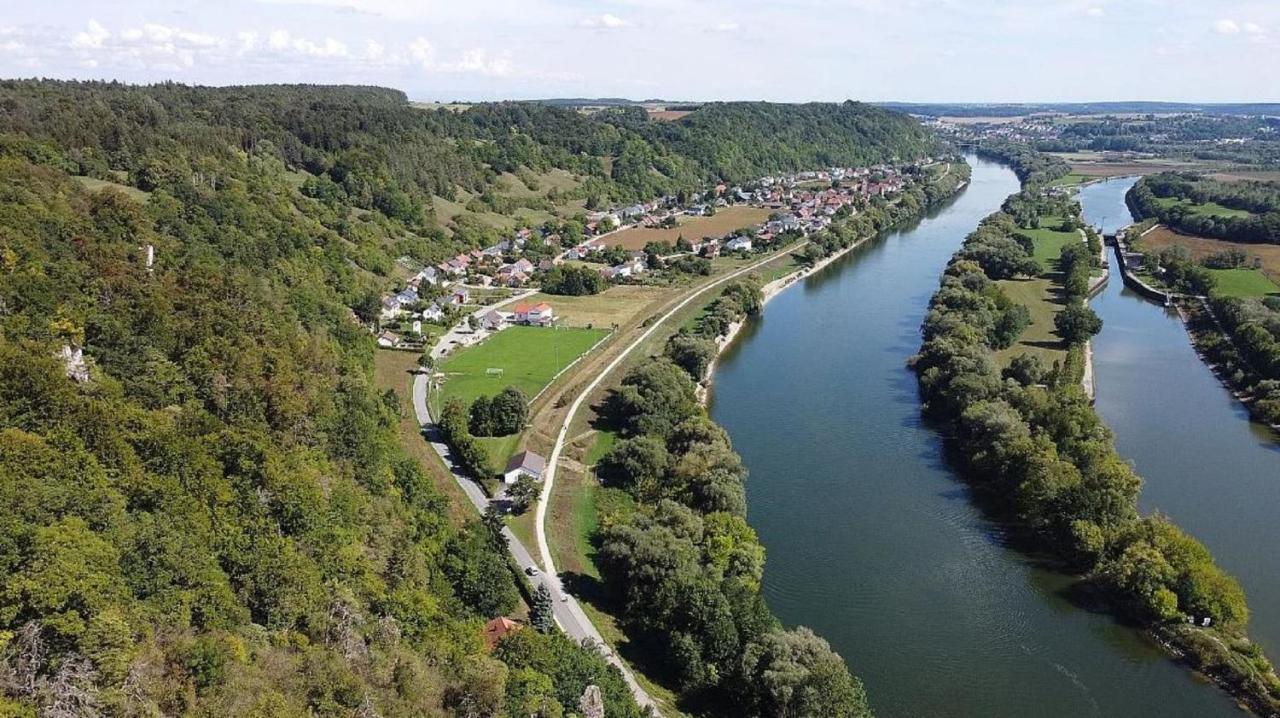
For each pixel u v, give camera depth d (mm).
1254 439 146750
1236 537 114312
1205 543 112812
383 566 84125
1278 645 92812
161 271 123875
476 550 93250
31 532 55656
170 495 71750
